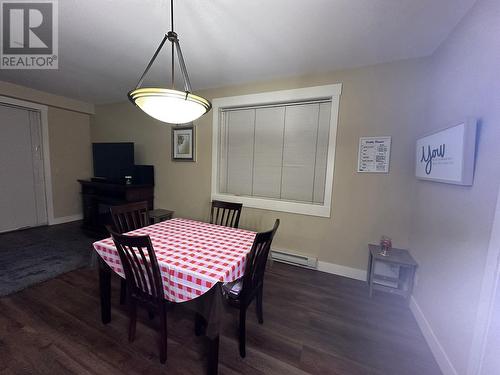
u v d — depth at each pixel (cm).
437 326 149
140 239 118
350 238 242
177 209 351
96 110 421
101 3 148
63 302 190
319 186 261
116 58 227
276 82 265
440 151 151
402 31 167
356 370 136
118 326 166
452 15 146
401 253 210
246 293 139
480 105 122
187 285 124
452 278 137
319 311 189
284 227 274
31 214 372
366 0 138
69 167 411
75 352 142
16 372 127
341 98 234
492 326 103
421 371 138
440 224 156
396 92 212
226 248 157
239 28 171
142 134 372
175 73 261
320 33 174
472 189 123
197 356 143
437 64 184
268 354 146
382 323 177
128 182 356
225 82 283
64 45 203
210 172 317
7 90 314
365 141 227
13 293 199
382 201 225
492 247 104
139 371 131
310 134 260
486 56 119
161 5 148
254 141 292
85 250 292
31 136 362
